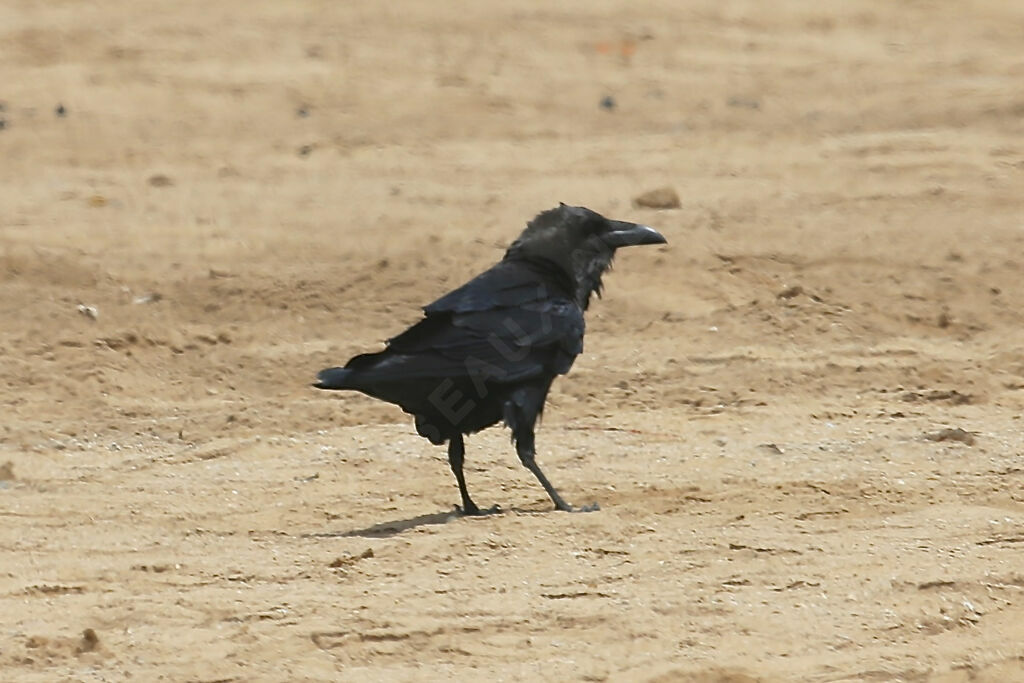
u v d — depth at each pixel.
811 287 18.69
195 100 30.34
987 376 16.12
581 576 10.00
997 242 20.77
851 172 25.12
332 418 14.65
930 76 32.25
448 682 8.54
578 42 35.09
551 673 8.66
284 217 22.59
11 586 9.93
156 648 8.93
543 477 11.39
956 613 9.62
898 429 14.14
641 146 27.58
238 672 8.62
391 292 18.58
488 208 23.12
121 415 15.07
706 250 19.61
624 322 17.70
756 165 25.88
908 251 20.16
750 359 16.47
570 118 29.86
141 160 26.70
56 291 18.28
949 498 11.76
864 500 11.67
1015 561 10.41
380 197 23.98
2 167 26.03
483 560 10.27
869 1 39.28
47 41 33.31
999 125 28.25
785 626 9.33
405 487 12.33
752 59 34.16
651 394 15.45
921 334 17.80
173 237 21.22
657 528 10.93
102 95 30.44
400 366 10.85
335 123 29.41
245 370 16.42
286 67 32.47
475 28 35.88
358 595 9.70
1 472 12.92
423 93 31.12
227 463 13.37
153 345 16.89
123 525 11.44
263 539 10.98
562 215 11.84
